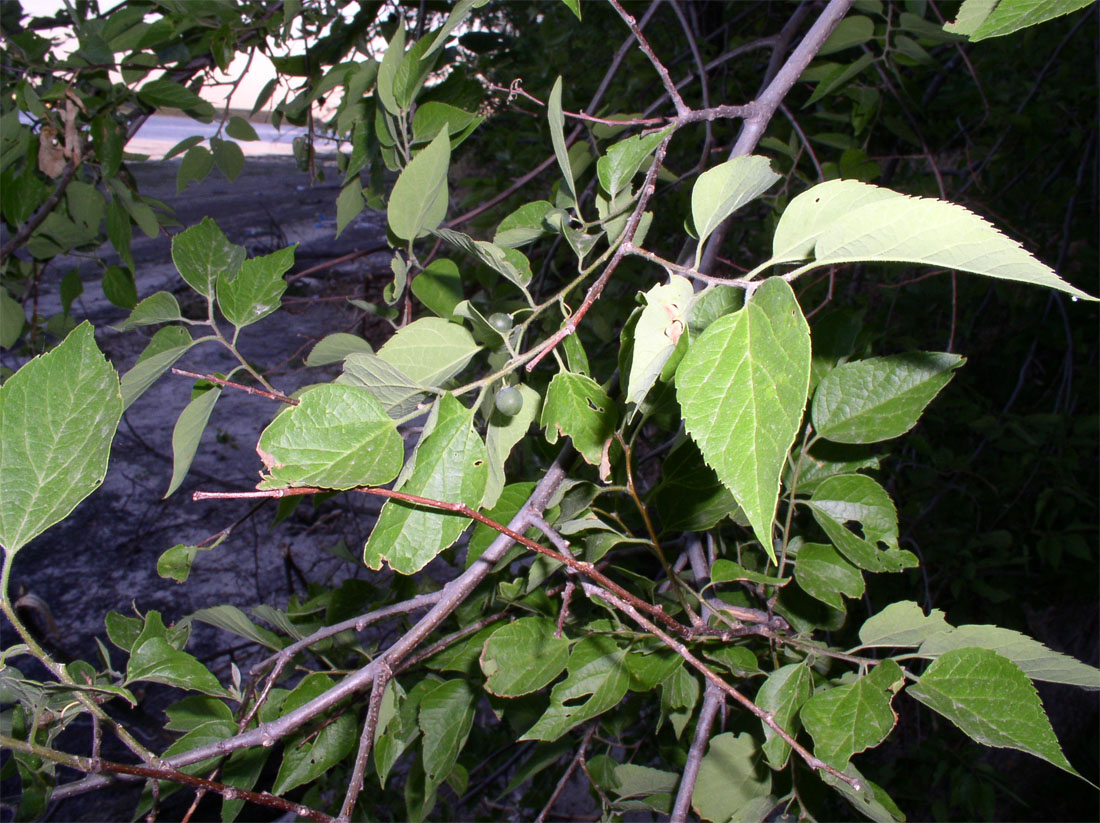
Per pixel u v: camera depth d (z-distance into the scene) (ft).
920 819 3.04
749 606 1.17
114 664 3.52
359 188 1.32
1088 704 3.46
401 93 1.02
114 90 1.51
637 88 2.81
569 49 3.80
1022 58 3.10
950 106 2.61
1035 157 3.12
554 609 1.11
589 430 0.85
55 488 0.66
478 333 0.87
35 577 4.03
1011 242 0.55
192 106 1.49
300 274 2.11
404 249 1.02
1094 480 3.03
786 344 0.55
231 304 0.99
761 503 0.52
